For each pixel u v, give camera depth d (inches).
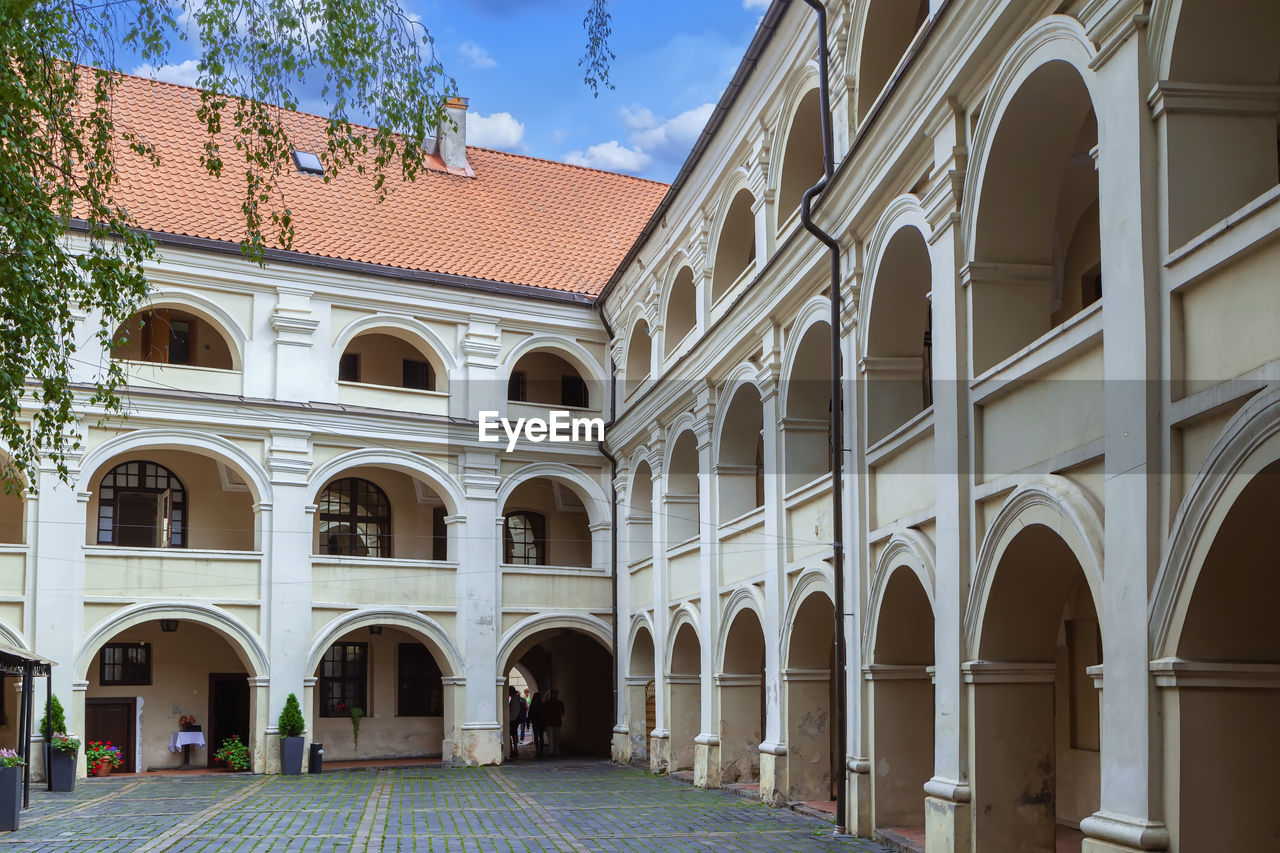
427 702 1259.2
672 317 1027.3
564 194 1423.5
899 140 558.6
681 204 971.3
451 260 1213.1
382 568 1120.8
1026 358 451.8
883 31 627.2
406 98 439.8
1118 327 374.9
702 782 892.0
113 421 1036.5
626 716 1139.9
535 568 1181.1
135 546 1126.4
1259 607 339.0
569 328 1225.4
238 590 1067.3
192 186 1147.3
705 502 918.4
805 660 758.5
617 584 1177.4
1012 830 485.4
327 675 1218.0
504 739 1278.3
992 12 459.2
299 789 919.7
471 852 585.3
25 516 1005.2
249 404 1079.0
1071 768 639.1
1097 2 386.6
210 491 1160.2
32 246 400.8
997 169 479.8
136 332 1100.5
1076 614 636.1
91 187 440.1
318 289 1127.0
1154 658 354.3
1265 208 311.4
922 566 545.0
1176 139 357.7
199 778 1018.1
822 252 677.9
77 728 996.6
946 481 513.7
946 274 513.3
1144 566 358.0
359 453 1127.6
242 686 1174.3
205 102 439.2
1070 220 623.2
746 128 824.3
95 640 1008.9
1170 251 354.3
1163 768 351.6
